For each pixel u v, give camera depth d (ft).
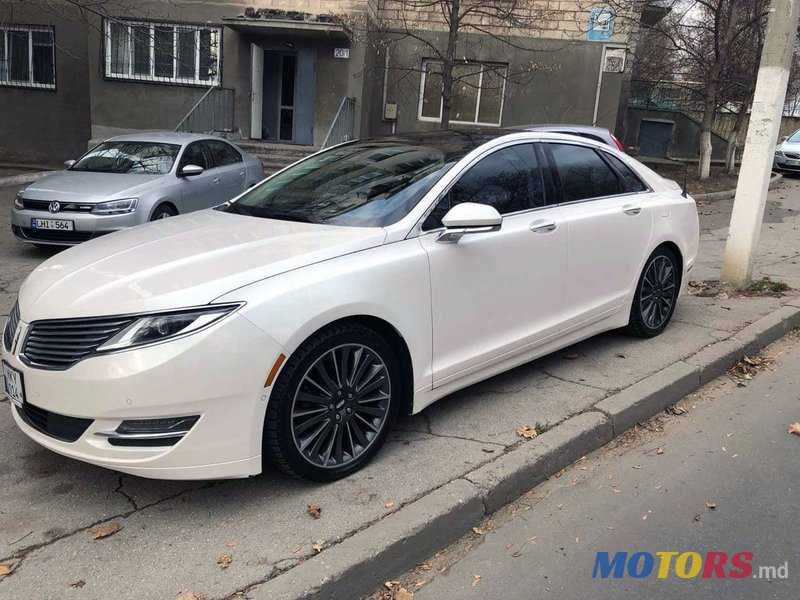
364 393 11.04
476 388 14.67
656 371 15.64
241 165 34.01
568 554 9.86
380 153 14.46
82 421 9.44
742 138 75.77
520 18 48.80
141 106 52.42
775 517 10.81
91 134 54.19
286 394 9.90
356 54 50.65
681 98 75.41
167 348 9.09
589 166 15.99
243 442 9.59
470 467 11.30
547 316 14.30
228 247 10.91
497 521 10.65
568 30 51.67
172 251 10.96
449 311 12.08
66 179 27.07
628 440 13.37
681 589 9.16
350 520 9.78
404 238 11.56
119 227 25.59
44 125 58.13
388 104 54.90
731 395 15.55
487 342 13.00
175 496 10.42
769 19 20.49
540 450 11.79
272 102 53.36
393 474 11.06
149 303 9.33
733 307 20.83
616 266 15.98
